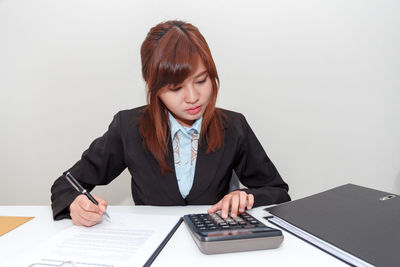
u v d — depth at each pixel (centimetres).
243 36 144
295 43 143
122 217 68
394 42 142
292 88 146
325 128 148
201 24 144
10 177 160
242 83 147
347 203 66
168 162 86
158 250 51
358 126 148
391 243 48
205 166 87
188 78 69
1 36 149
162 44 69
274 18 142
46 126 155
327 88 146
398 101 145
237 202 63
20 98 154
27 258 48
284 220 61
